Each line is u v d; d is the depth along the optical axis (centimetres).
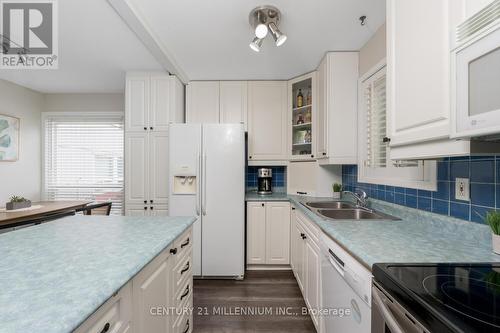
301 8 164
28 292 62
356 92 225
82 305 57
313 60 245
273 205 270
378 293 79
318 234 155
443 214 129
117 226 134
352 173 243
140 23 172
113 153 347
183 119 299
